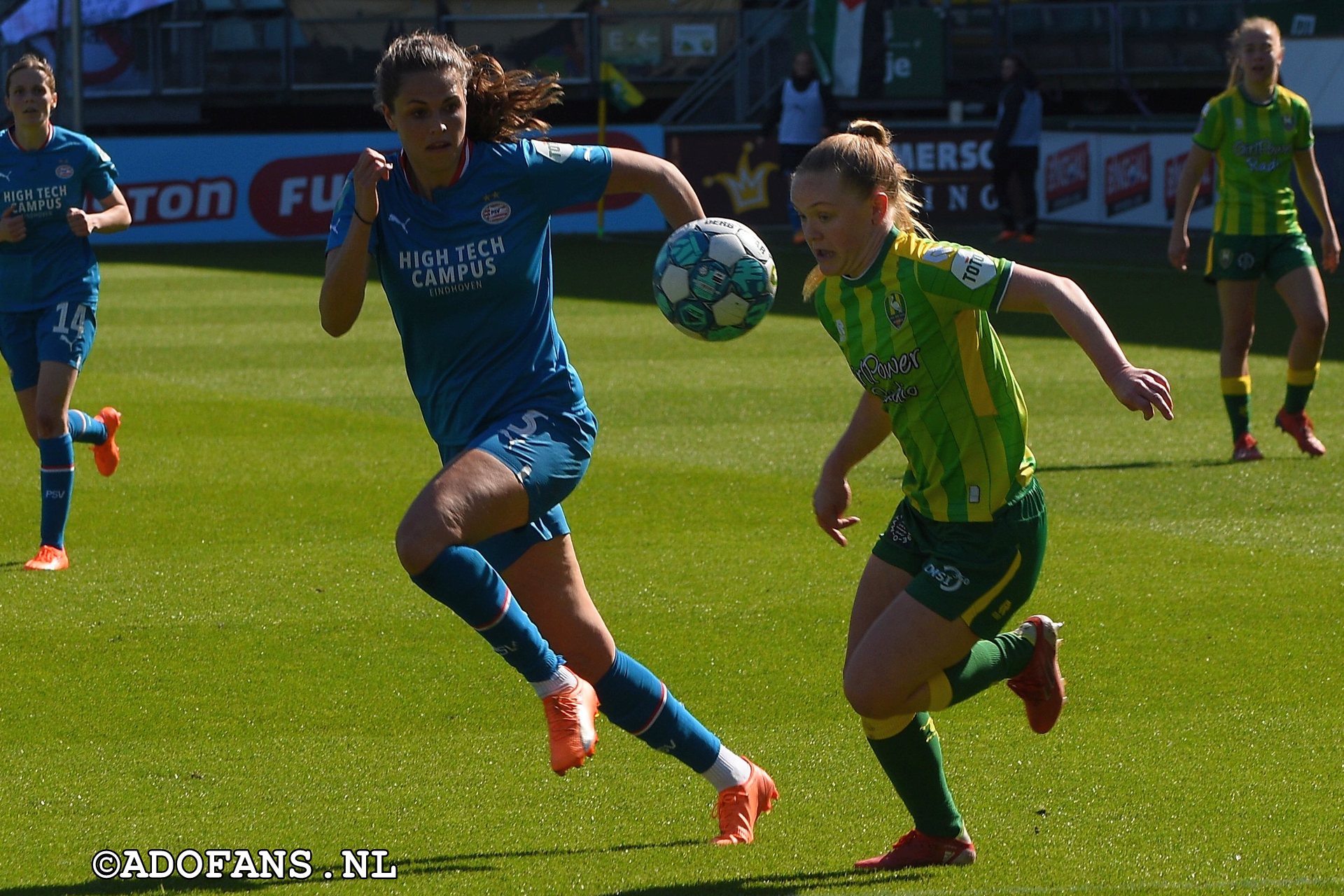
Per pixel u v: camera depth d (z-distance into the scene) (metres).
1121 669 18.77
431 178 13.98
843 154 12.60
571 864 13.40
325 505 27.91
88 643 20.05
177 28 95.50
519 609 13.34
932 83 92.25
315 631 20.55
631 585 22.58
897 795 15.09
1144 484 28.55
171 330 51.84
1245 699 17.64
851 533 25.52
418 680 18.64
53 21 93.56
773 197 84.19
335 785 15.38
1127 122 78.50
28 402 24.19
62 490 23.95
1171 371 41.16
